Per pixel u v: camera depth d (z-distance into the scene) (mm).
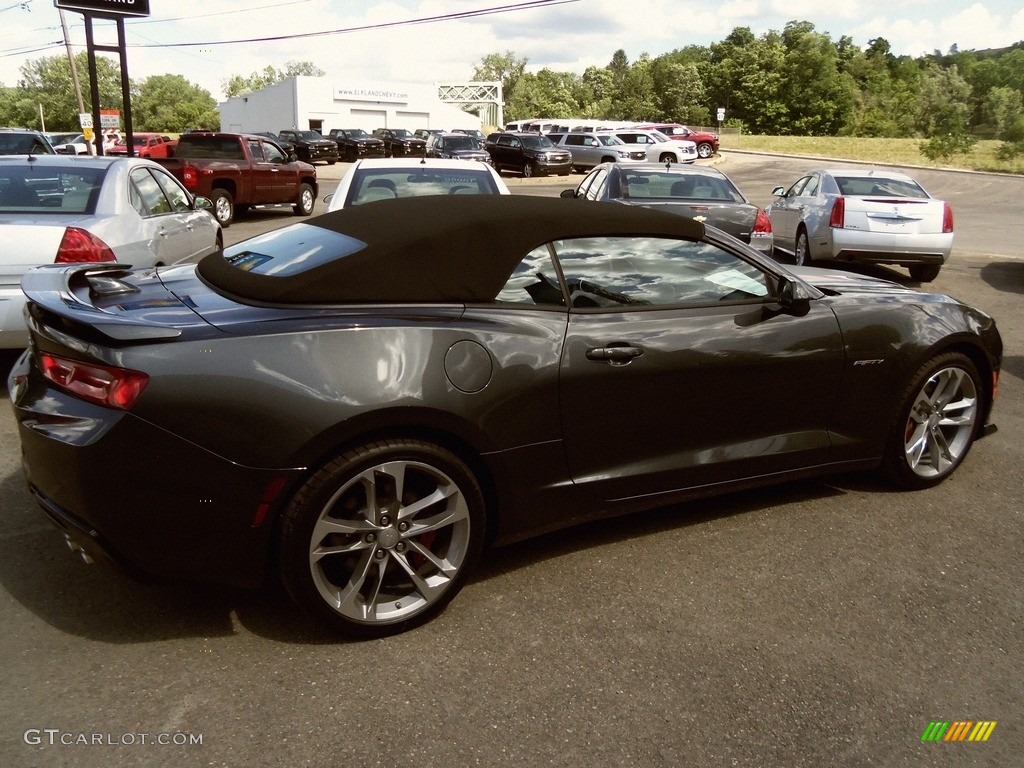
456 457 2932
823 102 102188
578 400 3225
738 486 3758
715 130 67625
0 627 2887
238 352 2678
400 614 2926
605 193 9500
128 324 2643
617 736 2447
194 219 7992
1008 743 2477
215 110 112562
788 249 12266
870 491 4316
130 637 2865
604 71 135250
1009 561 3590
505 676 2717
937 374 4180
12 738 2346
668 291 3545
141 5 15594
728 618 3096
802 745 2441
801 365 3766
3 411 5230
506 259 3188
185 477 2619
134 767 2256
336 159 41250
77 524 2680
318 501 2709
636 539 3719
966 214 21594
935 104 89750
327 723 2461
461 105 78250
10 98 92250
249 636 2898
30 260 5363
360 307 2951
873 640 2979
